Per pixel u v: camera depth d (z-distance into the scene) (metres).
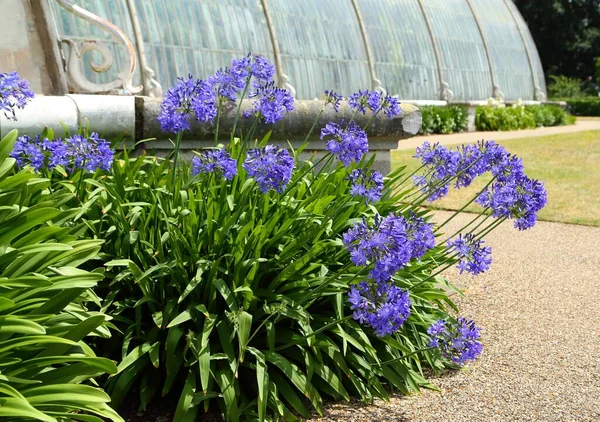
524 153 14.95
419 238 2.79
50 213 2.59
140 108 4.14
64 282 2.54
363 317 2.74
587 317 4.89
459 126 21.62
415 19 22.25
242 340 2.91
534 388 3.60
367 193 3.13
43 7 5.15
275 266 3.32
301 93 17.22
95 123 4.01
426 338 3.73
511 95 26.73
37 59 5.16
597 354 4.13
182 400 2.90
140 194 3.51
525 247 7.27
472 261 3.17
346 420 3.16
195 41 14.81
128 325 3.25
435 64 22.47
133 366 3.06
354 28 19.31
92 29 12.70
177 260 3.11
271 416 3.08
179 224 3.28
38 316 2.36
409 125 5.11
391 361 3.32
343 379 3.42
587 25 49.12
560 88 43.56
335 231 3.47
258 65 3.45
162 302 3.19
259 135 4.50
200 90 3.32
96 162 3.15
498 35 26.53
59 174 3.56
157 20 14.22
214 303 3.19
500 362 3.96
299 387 3.05
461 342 3.18
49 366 2.66
